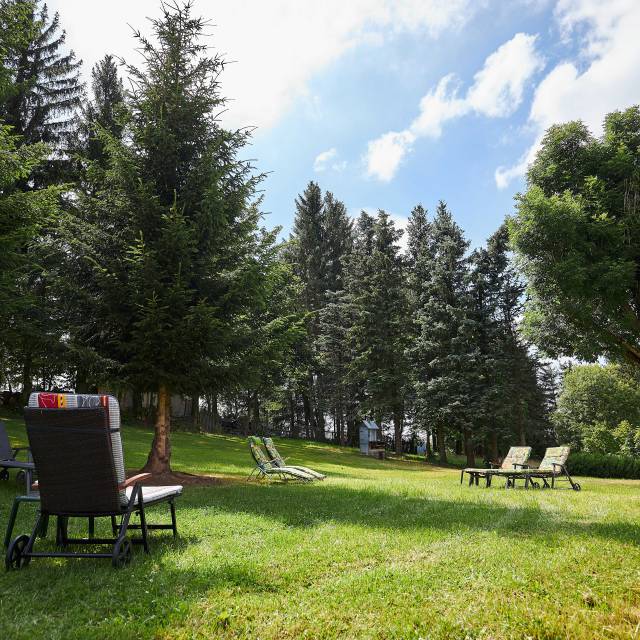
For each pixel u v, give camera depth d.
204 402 34.72
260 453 12.50
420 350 32.88
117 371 11.12
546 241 12.48
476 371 30.91
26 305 10.23
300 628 2.76
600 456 22.81
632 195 12.37
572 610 3.06
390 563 4.14
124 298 10.87
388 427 41.84
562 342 15.54
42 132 23.03
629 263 11.14
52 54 23.75
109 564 4.06
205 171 11.53
